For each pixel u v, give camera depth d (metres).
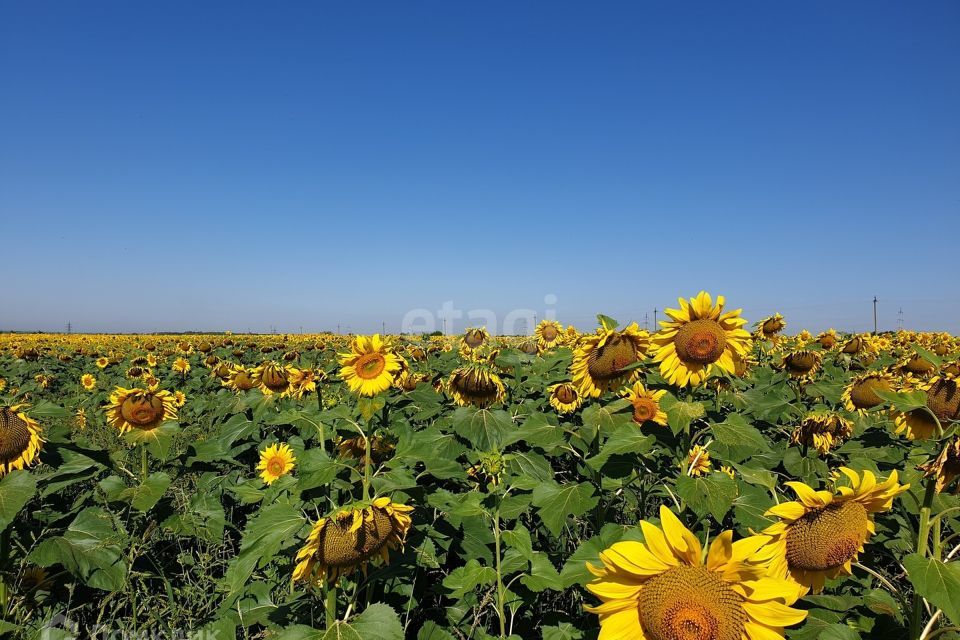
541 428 4.16
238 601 3.76
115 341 38.00
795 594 1.66
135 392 5.65
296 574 2.95
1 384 11.28
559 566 4.16
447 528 4.16
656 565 1.81
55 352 22.83
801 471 4.80
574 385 4.36
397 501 3.49
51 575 4.20
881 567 3.94
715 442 3.32
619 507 4.84
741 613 1.73
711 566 1.77
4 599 3.64
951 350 11.62
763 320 9.82
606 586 1.87
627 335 3.99
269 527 3.11
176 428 5.73
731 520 4.22
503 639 3.16
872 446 5.08
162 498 5.06
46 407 4.31
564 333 10.89
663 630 1.76
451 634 3.46
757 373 8.23
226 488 5.95
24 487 3.53
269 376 6.77
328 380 6.98
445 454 4.54
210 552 4.69
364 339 4.36
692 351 3.43
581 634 3.17
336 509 2.99
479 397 4.81
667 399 3.40
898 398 2.53
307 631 2.85
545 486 3.54
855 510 2.12
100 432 9.57
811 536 2.12
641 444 3.21
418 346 11.02
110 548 4.00
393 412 6.05
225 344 23.95
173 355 20.84
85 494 4.91
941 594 2.11
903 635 2.62
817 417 4.88
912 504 3.21
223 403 8.73
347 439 4.42
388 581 3.72
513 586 3.61
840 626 2.61
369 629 2.83
